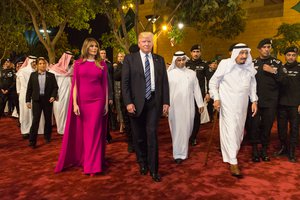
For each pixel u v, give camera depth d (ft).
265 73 17.76
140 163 16.01
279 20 49.80
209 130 27.09
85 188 14.20
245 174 16.05
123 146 21.48
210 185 14.57
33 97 21.12
